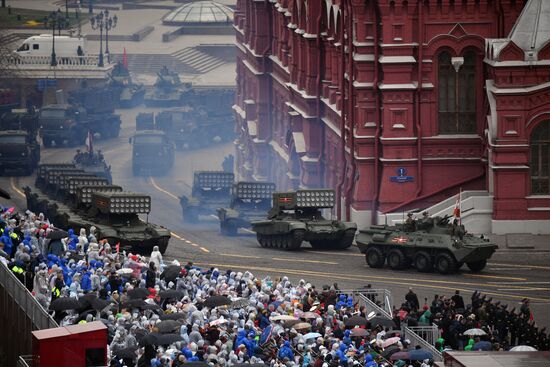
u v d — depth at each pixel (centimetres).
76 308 19088
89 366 16775
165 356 17088
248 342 18312
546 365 14075
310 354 18450
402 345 19038
